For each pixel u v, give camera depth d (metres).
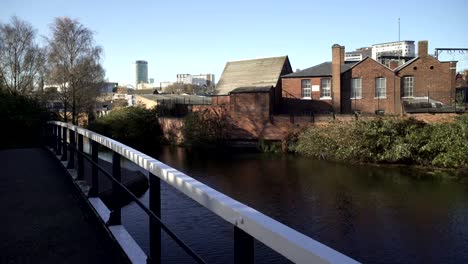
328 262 0.97
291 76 36.50
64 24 39.50
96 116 48.06
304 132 29.30
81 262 3.32
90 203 4.71
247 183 19.44
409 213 14.16
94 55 40.53
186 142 34.75
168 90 112.38
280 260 9.27
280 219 13.84
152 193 2.52
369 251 11.00
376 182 19.17
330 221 13.52
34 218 4.56
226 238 11.38
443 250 10.95
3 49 35.38
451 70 33.88
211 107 35.03
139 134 38.22
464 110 27.06
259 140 31.77
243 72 43.28
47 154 10.28
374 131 24.41
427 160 23.28
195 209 14.16
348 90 34.62
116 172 3.72
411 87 34.00
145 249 9.59
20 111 15.97
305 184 19.02
